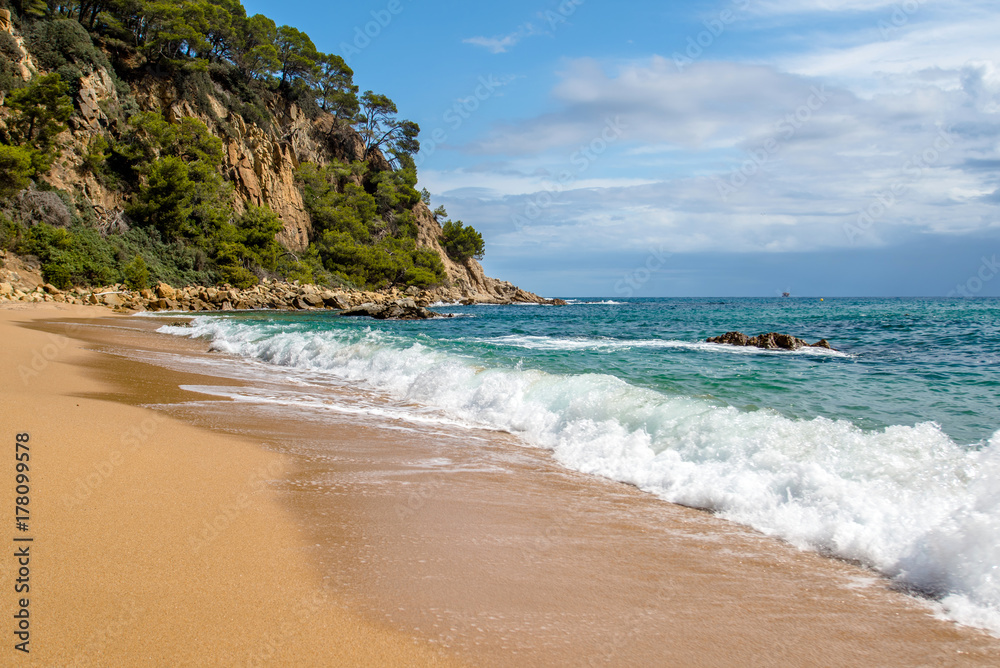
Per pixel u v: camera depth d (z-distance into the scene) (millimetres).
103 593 2869
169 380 10422
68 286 42344
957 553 3367
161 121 56375
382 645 2570
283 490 4629
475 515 4352
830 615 3014
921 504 4027
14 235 41562
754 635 2799
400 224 91062
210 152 61125
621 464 5695
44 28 52406
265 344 16234
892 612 3059
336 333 17703
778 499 4500
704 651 2650
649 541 3963
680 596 3182
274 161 72750
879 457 4848
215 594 2932
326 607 2875
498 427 7742
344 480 5047
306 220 74875
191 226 57438
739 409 6926
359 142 96938
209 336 20547
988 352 14672
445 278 90625
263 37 78562
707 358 14180
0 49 47562
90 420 6230
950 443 5109
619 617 2936
